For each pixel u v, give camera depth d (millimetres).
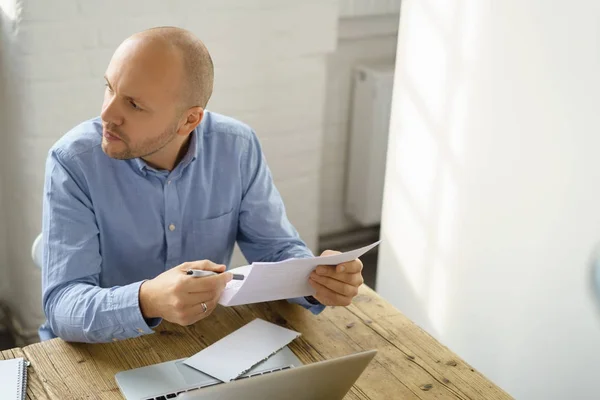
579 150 1851
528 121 1977
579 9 1788
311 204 3119
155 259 1694
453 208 2279
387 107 3109
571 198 1896
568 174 1893
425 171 2377
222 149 1711
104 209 1597
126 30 2455
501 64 2025
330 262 1441
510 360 2182
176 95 1459
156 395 1312
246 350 1453
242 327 1526
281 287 1452
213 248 1754
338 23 3068
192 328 1515
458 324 2348
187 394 1056
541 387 2094
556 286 1986
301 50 2838
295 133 2957
